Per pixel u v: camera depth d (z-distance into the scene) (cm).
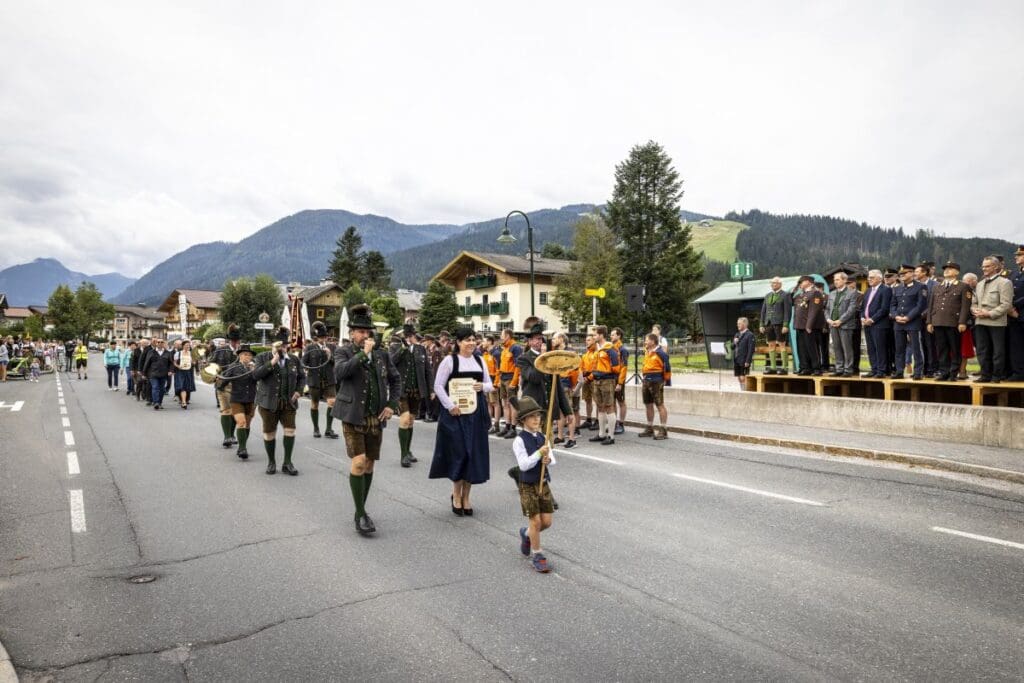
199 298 11450
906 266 1199
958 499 728
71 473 922
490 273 5906
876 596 463
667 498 751
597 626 421
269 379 909
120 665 375
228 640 407
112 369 2692
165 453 1096
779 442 1098
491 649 391
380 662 377
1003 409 981
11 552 575
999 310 1016
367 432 643
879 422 1148
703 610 444
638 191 5906
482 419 688
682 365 3409
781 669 362
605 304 4578
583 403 1714
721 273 15238
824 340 1400
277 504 747
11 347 3578
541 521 529
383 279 9981
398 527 652
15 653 390
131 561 552
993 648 385
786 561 538
